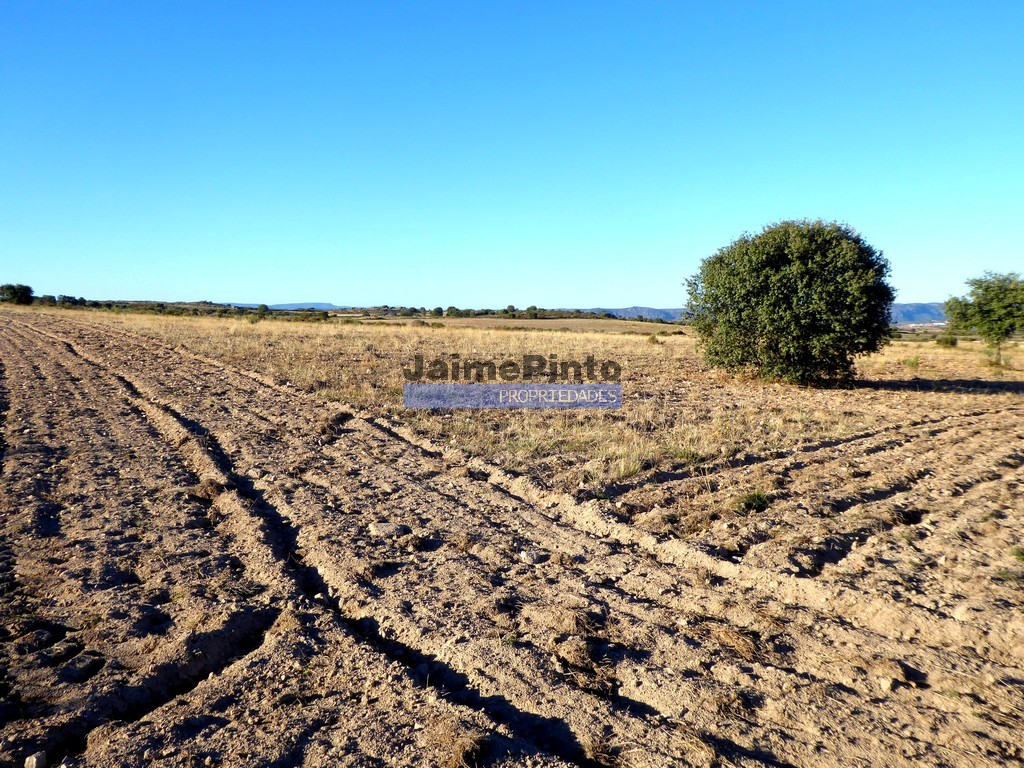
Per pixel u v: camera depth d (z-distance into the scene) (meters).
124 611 5.06
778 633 4.88
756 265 19.75
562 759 3.47
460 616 5.12
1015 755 3.49
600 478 8.78
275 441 10.88
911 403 16.67
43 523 6.87
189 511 7.38
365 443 10.88
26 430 11.14
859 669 4.36
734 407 15.41
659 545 6.59
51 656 4.42
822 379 20.77
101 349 24.53
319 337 31.47
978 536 6.67
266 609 5.21
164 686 4.22
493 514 7.59
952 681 4.20
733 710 3.96
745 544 6.55
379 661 4.41
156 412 12.89
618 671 4.40
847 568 5.89
